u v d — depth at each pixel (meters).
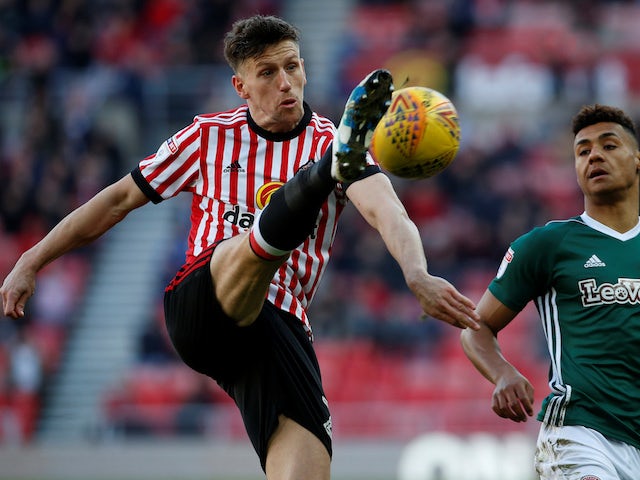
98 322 58.69
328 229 16.17
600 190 17.30
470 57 65.56
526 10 67.81
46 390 54.75
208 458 47.81
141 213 63.31
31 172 61.94
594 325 16.92
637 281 16.94
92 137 62.31
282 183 15.85
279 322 15.83
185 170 16.14
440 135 13.96
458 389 49.75
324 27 71.06
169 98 65.81
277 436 15.42
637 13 67.69
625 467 16.41
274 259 14.16
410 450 46.28
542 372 48.81
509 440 46.25
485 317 17.77
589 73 63.97
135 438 49.44
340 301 52.62
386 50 67.19
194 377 51.50
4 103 67.19
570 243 17.36
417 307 52.59
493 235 55.53
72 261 60.81
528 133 61.44
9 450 49.38
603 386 16.64
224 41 16.08
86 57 68.88
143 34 70.25
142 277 60.56
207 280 15.03
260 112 15.78
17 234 60.41
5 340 54.34
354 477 46.09
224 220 15.95
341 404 48.94
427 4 70.12
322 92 66.19
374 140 14.17
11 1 71.31
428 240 55.78
